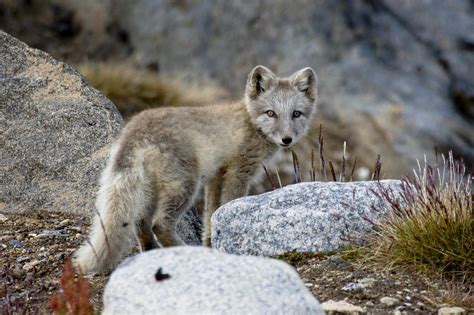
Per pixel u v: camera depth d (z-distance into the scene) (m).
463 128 24.25
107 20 28.30
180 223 12.44
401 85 25.00
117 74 20.45
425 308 8.09
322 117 23.78
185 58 27.19
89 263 9.41
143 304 6.62
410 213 9.30
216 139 11.38
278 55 26.31
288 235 9.52
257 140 12.05
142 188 10.08
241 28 27.16
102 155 12.26
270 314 6.41
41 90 12.98
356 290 8.43
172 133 10.56
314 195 9.84
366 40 26.08
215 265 6.85
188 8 28.11
